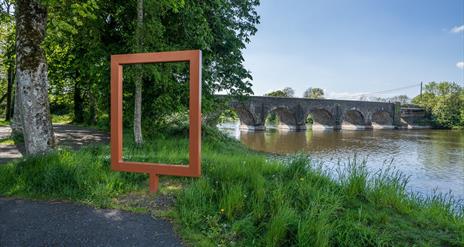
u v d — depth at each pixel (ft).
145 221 13.75
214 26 43.11
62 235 12.25
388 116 223.30
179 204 15.31
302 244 11.40
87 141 40.24
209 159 23.75
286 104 169.89
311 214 12.71
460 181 50.01
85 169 18.72
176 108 41.06
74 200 16.12
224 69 46.70
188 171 16.53
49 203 15.74
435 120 228.84
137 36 29.63
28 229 12.73
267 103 161.38
